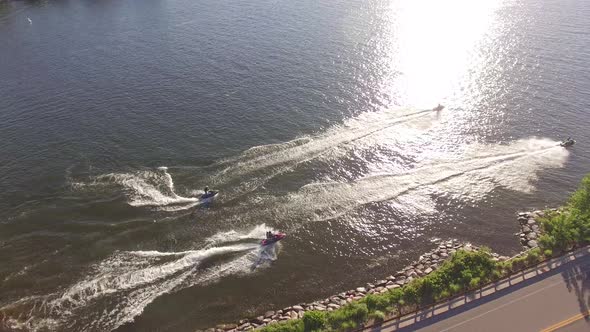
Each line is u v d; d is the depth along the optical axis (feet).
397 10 391.45
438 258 161.79
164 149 209.87
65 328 135.85
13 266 153.69
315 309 141.08
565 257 152.15
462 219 179.22
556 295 138.21
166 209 177.78
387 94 258.37
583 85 268.82
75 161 201.46
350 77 274.77
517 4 412.98
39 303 142.31
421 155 211.41
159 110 239.30
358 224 175.42
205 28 346.74
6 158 202.28
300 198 185.37
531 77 278.26
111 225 170.30
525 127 232.32
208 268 155.43
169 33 337.31
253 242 165.48
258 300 145.59
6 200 179.93
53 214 174.09
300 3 405.59
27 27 352.49
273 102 247.91
